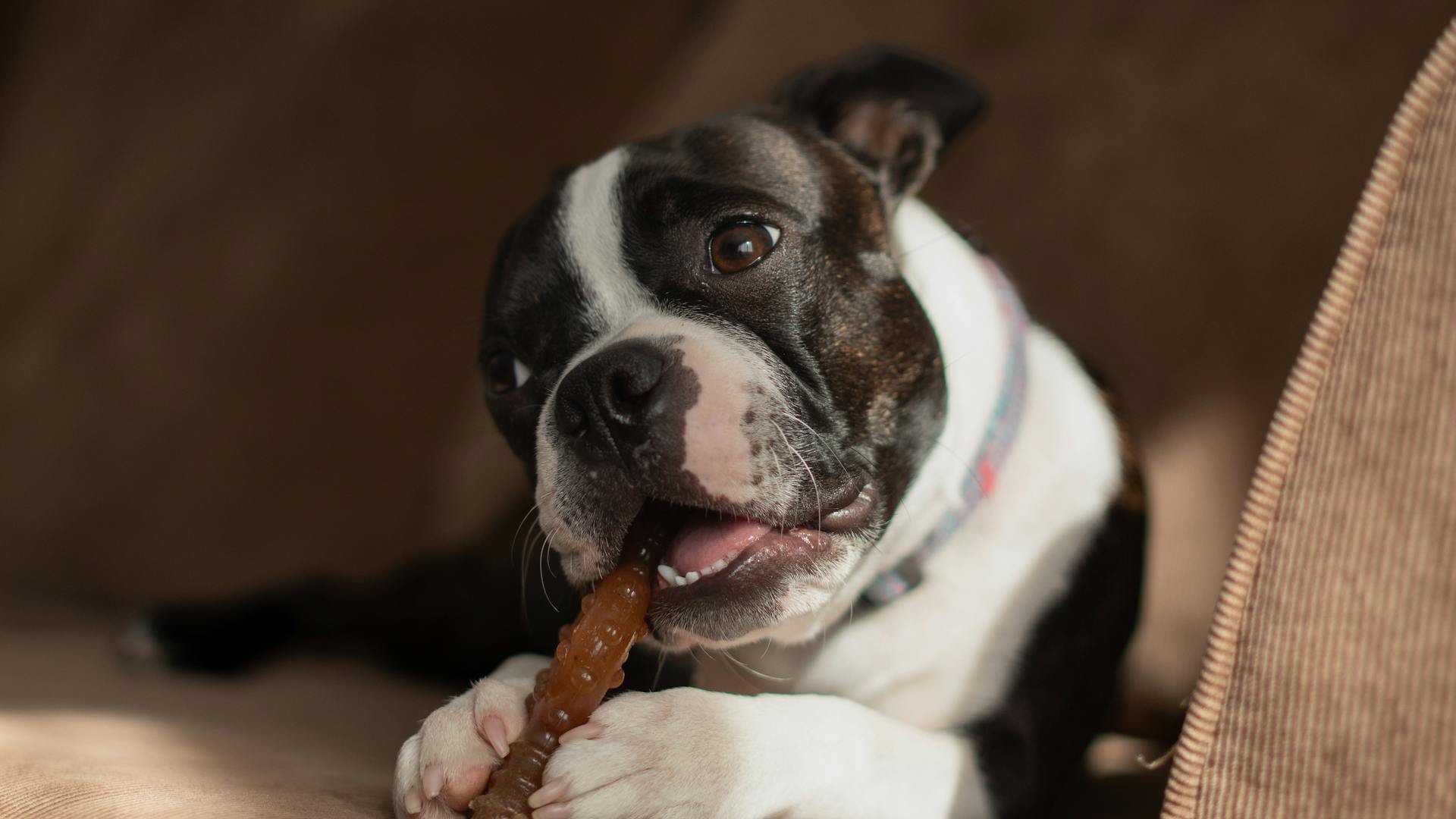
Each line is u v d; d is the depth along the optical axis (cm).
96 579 100
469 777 46
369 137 100
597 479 50
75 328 105
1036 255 74
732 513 50
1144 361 71
